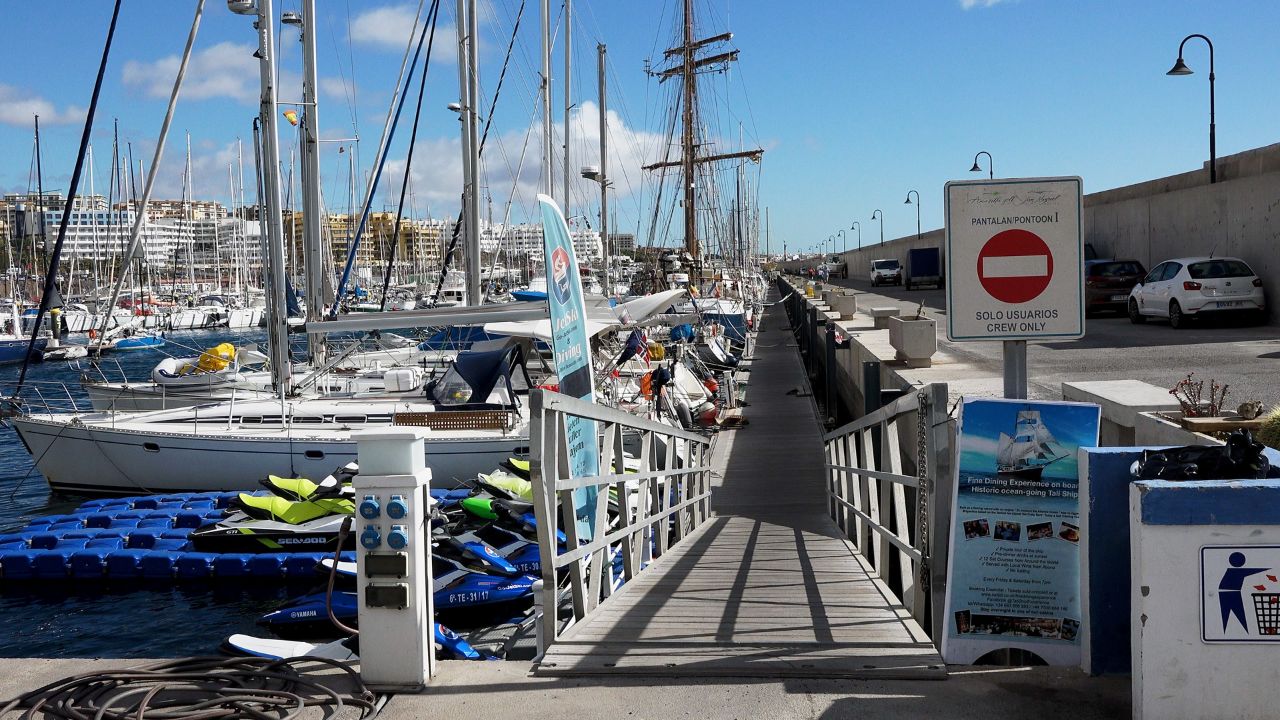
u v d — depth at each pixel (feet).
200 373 81.00
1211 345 60.75
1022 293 18.86
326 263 125.80
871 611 20.56
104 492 63.41
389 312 55.47
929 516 18.21
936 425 17.37
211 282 339.16
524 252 165.89
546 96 99.50
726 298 167.53
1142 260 98.99
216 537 49.78
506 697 14.97
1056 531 16.51
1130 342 65.36
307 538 49.11
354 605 37.40
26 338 198.59
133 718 14.12
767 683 15.23
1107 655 15.08
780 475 57.57
